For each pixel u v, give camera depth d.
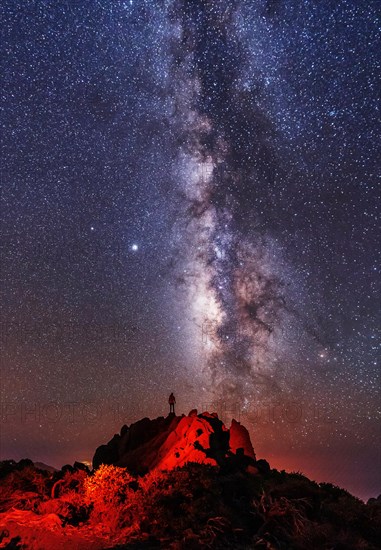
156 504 14.95
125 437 21.69
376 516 15.92
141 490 15.77
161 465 18.17
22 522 14.88
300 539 14.55
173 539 14.02
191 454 18.12
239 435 20.02
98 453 21.83
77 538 14.10
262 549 14.05
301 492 16.75
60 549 13.34
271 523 15.06
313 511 16.09
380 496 18.58
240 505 15.74
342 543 14.54
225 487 16.34
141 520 14.68
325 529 14.85
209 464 17.25
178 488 15.42
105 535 14.39
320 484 18.55
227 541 14.12
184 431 19.59
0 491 16.77
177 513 14.98
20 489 17.14
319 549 14.24
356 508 16.08
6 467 18.95
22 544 13.35
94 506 15.57
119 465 20.02
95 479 16.30
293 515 15.16
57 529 14.59
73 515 15.45
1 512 15.72
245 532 14.70
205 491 15.72
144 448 20.41
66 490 16.94
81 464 19.84
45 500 16.50
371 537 15.53
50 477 17.89
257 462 19.56
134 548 13.52
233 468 18.02
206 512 14.84
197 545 13.64
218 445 18.86
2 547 13.02
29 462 19.53
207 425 19.30
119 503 15.52
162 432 21.16
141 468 19.38
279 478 18.28
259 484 17.09
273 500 16.16
